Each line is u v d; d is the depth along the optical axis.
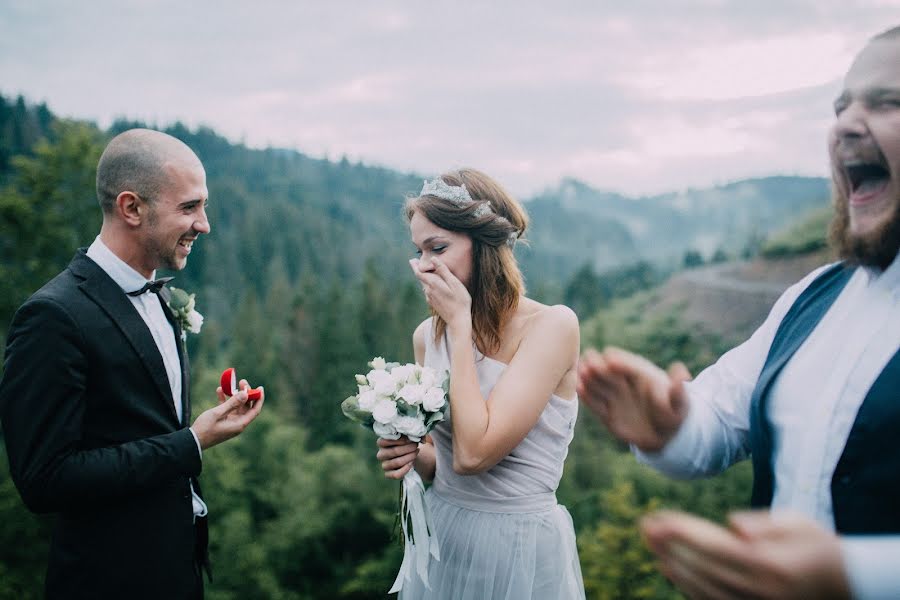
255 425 25.94
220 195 81.81
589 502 18.27
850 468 0.73
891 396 0.71
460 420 1.81
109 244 2.04
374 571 23.34
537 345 1.91
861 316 0.77
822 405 0.77
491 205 2.05
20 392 1.77
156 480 1.86
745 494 11.21
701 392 1.03
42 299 1.84
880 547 0.53
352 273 75.12
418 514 1.99
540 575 1.99
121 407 1.92
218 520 19.98
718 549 0.52
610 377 0.90
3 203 14.82
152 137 2.01
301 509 23.62
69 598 1.90
